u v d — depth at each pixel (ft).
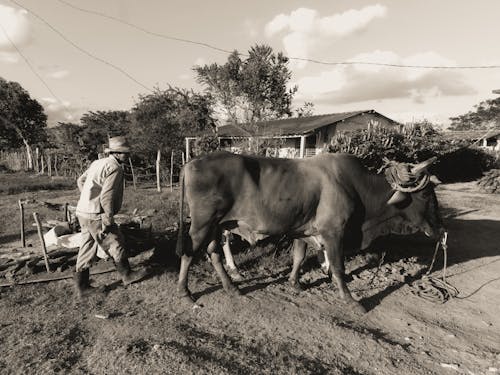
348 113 75.10
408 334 13.26
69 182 60.75
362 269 19.47
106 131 77.25
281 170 15.06
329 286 17.22
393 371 10.87
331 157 16.24
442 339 12.98
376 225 16.89
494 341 12.98
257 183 14.73
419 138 35.60
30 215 30.81
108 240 15.15
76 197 43.11
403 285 17.74
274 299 15.48
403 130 37.19
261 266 18.93
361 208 16.37
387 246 23.17
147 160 70.69
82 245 14.89
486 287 18.03
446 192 53.47
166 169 68.18
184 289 14.96
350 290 16.90
